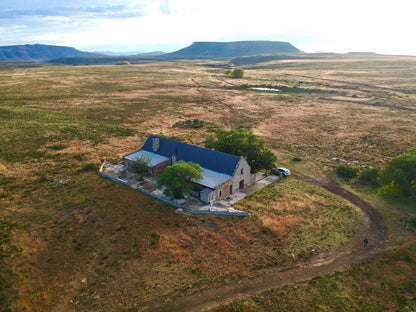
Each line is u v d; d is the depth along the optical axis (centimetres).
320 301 2538
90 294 2584
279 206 4169
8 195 4322
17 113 9150
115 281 2733
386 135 7875
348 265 2991
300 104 12219
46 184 4725
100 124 8725
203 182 4344
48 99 11644
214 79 19250
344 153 6612
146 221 3706
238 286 2705
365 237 3488
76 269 2881
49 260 2991
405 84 16212
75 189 4566
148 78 18450
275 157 5219
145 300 2530
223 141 5206
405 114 10206
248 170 4812
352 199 4484
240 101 12838
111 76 18600
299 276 2833
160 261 3000
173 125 8881
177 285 2695
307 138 7788
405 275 2839
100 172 5119
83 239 3334
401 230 3625
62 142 6969
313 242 3359
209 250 3189
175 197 4253
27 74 17888
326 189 4841
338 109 11219
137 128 8512
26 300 2503
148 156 5288
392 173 4394
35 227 3534
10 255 3017
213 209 3991
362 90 14988
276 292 2633
